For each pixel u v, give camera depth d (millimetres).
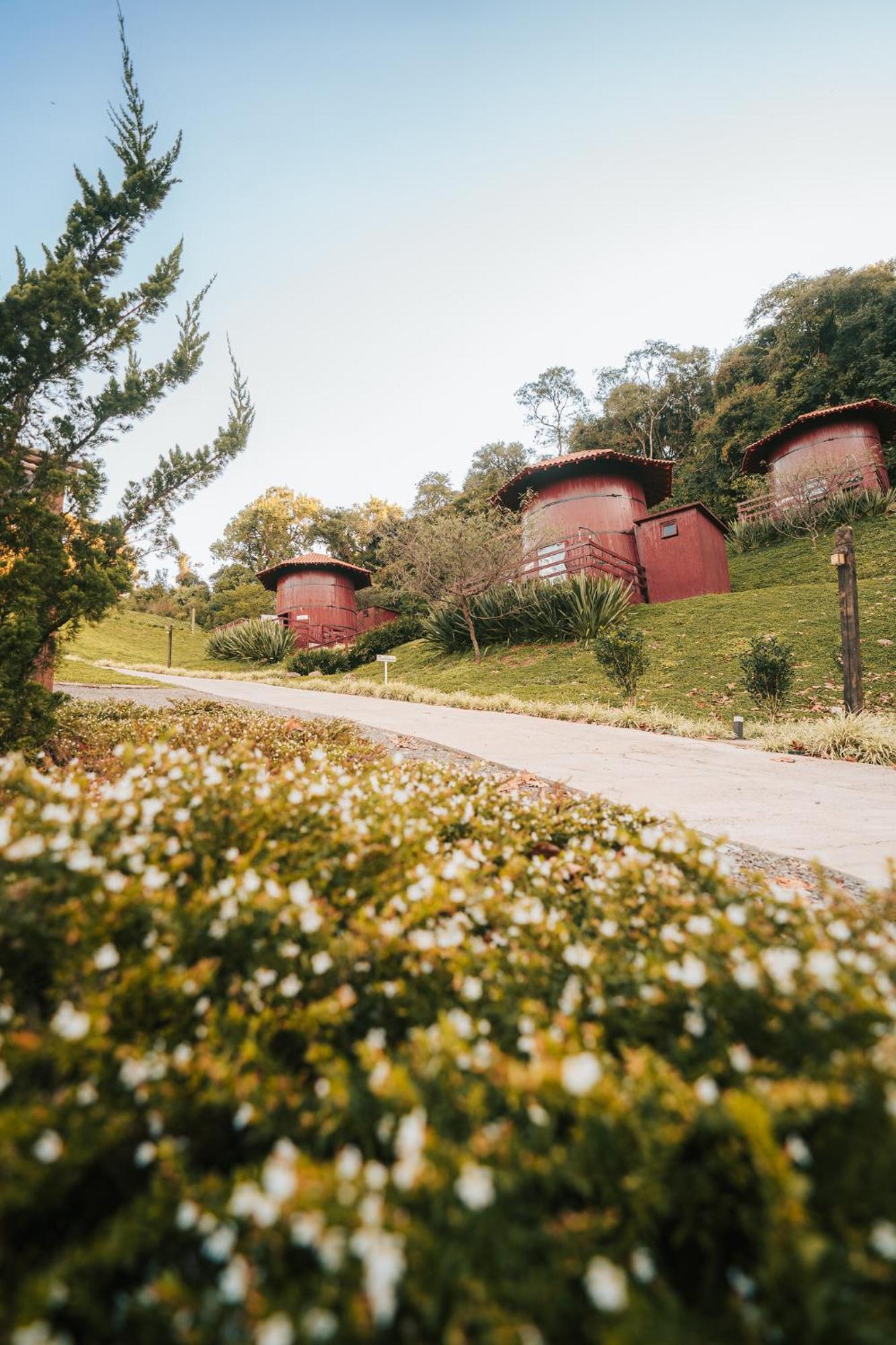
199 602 55656
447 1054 1122
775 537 25062
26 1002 1494
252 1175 1025
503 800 3633
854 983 1288
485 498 48031
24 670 4984
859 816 4848
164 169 5891
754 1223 877
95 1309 834
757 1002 1289
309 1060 1276
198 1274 940
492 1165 915
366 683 17375
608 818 3459
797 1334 771
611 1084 991
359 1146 1120
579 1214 908
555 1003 1512
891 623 14188
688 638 16375
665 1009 1355
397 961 1657
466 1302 771
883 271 39344
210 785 2422
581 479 24297
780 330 40719
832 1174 919
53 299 5000
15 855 1640
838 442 24688
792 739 8891
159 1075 1129
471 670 18938
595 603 18781
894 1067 1002
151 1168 1078
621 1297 737
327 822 2432
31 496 5094
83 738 6027
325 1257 800
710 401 51219
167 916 1524
